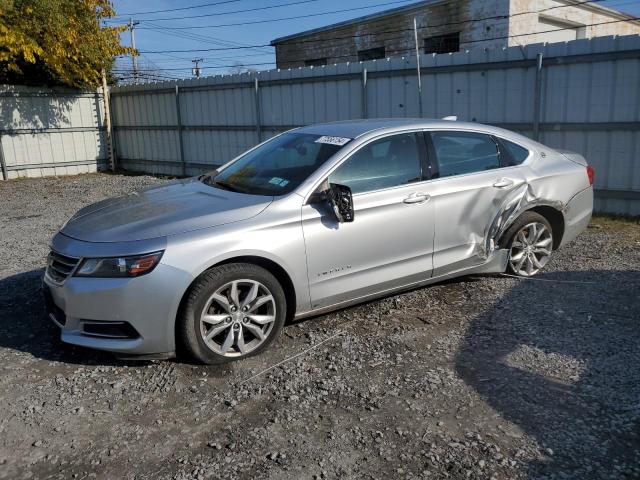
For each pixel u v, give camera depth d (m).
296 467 2.89
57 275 3.94
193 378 3.81
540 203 5.38
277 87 12.94
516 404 3.41
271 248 3.97
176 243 3.71
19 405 3.54
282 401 3.51
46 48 15.33
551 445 3.01
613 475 2.77
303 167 4.45
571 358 3.95
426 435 3.13
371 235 4.41
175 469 2.90
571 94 8.70
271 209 4.04
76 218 4.42
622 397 3.44
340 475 2.83
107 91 17.58
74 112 17.33
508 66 9.25
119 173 17.45
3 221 9.86
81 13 16.03
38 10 14.72
